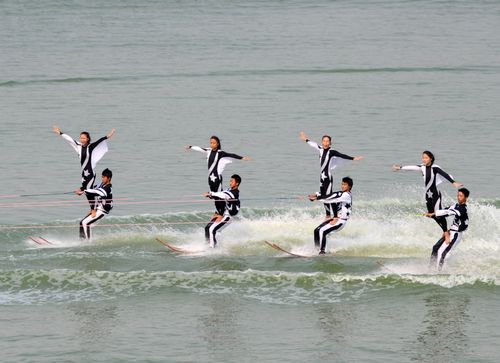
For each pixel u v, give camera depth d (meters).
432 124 118.44
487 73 167.50
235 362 46.66
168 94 143.12
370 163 96.75
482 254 62.56
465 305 54.00
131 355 47.53
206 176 91.12
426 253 63.97
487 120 120.94
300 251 64.81
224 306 54.59
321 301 55.22
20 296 56.62
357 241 66.38
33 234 70.19
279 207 77.50
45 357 47.28
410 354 47.28
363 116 124.62
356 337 49.62
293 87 150.88
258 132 113.69
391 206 77.62
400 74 166.75
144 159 98.69
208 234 65.25
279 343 48.94
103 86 150.75
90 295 56.69
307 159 98.69
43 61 179.38
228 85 152.62
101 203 67.75
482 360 46.44
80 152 68.56
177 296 56.31
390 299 55.22
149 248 66.19
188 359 47.03
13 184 87.69
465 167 94.31
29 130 114.06
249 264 61.91
